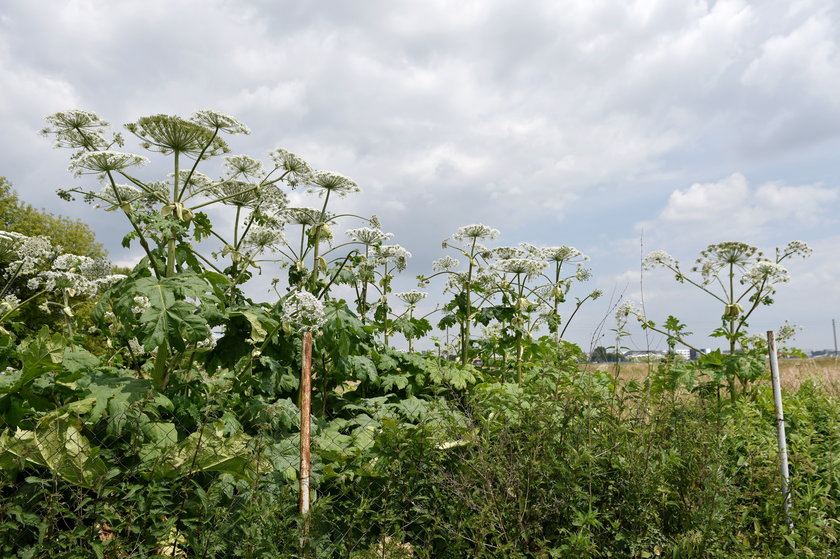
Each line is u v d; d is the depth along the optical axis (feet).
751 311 24.22
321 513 13.34
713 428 15.56
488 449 14.82
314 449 15.69
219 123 17.43
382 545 13.24
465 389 21.71
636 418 16.26
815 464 16.84
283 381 18.56
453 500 14.29
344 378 20.56
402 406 18.71
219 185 19.69
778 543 14.60
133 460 13.05
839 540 15.08
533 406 15.83
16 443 12.19
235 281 19.75
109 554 11.54
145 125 16.30
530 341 27.35
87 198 16.25
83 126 17.21
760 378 22.77
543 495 13.99
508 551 13.43
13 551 11.98
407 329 26.81
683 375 22.88
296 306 16.17
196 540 12.03
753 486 16.33
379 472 14.87
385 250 26.21
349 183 21.61
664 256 25.86
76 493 11.84
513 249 28.53
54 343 13.67
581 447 14.52
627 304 25.09
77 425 12.89
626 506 14.12
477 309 26.78
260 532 12.46
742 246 24.27
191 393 15.85
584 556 12.80
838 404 21.29
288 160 20.34
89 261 19.72
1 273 52.85
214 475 14.19
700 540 13.23
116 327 16.74
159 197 16.51
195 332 13.76
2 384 13.85
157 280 14.73
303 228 22.43
